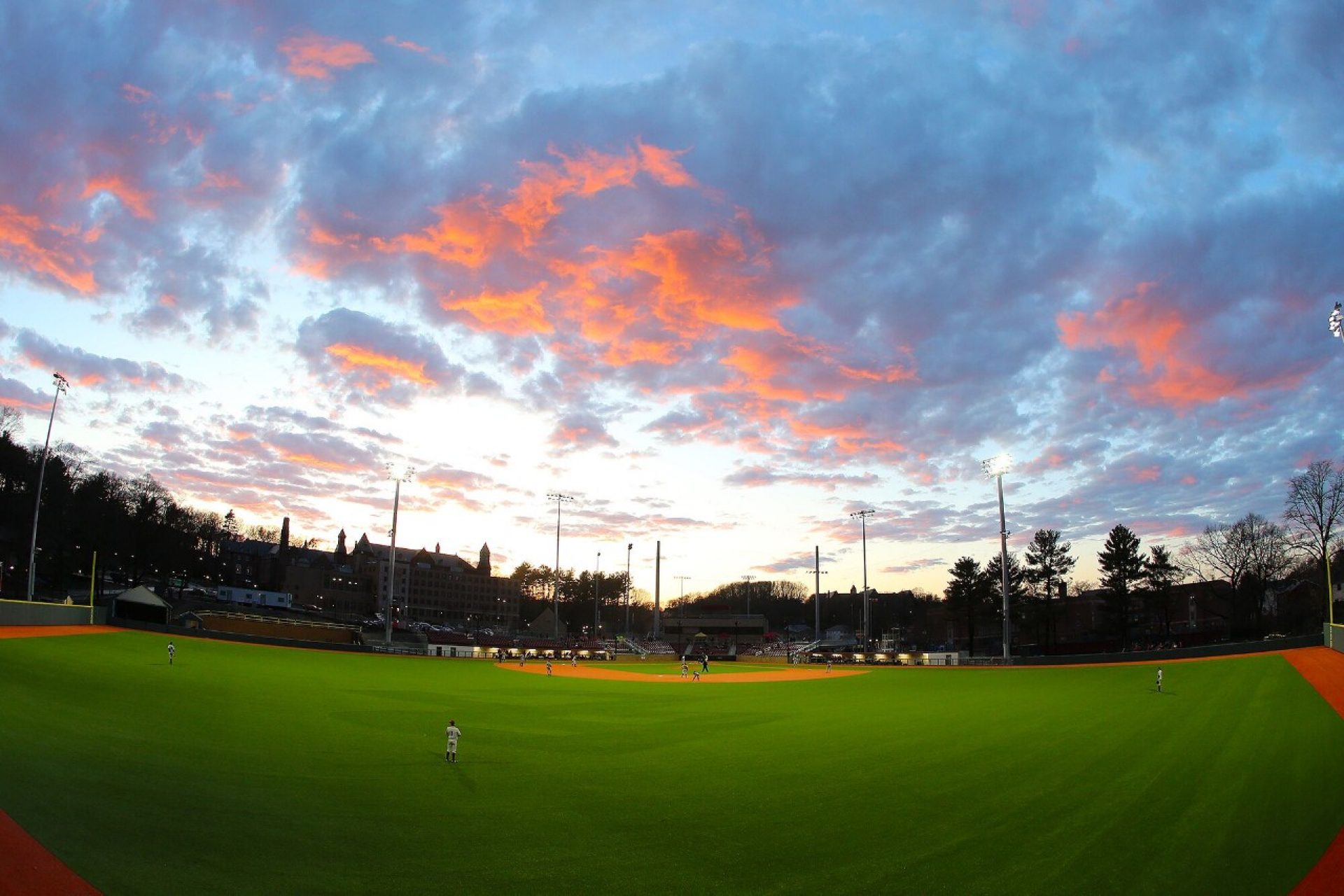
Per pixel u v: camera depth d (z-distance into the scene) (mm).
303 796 20719
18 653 43531
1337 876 16406
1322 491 89625
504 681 59938
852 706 44875
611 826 19516
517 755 28031
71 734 24656
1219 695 43281
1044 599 115375
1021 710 41594
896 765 26750
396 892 14820
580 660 101938
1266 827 19391
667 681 65250
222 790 20406
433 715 37250
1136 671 61562
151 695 36156
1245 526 104375
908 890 15680
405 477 100375
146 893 13625
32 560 77875
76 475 140250
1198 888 15867
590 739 31844
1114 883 16094
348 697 42719
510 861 16828
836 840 18594
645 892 15398
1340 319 43781
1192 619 131625
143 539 143625
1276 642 63688
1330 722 31953
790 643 137125
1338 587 94000
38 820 16094
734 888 15672
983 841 18594
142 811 17844
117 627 74562
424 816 19750
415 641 126375
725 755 28531
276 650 75438
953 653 90250
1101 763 26750
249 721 31875
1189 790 22922
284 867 15547
